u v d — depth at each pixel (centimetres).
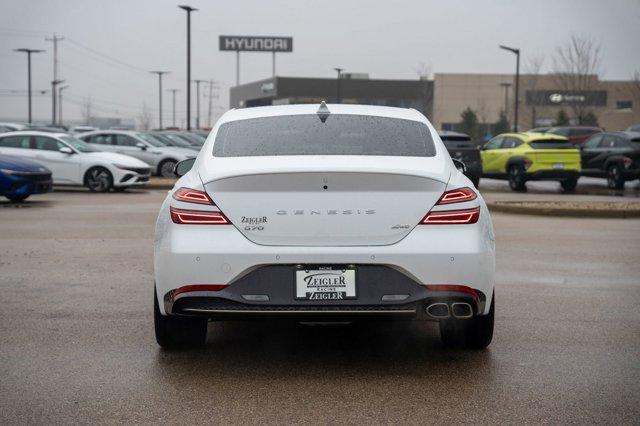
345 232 457
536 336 576
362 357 524
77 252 975
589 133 3206
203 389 454
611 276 827
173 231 466
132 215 1428
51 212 1479
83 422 400
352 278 455
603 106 8438
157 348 541
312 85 8988
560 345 551
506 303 690
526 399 436
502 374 484
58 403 428
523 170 2228
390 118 552
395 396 442
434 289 456
